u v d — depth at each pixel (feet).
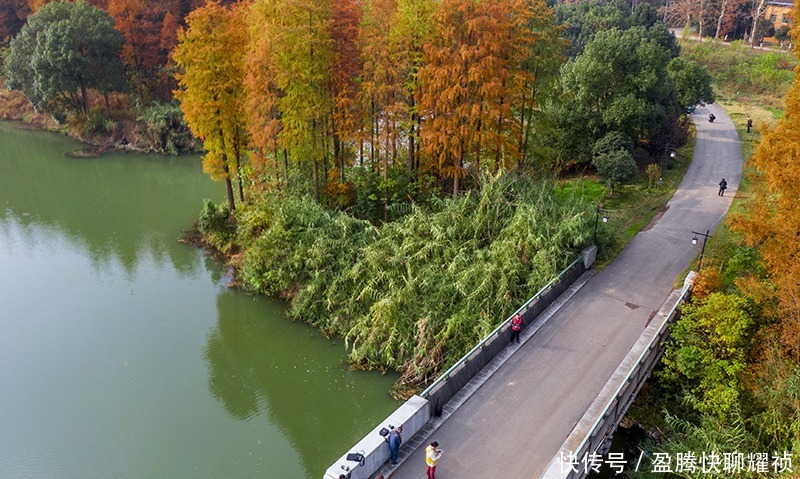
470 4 102.58
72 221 151.43
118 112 232.12
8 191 174.09
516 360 77.97
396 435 59.67
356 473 56.54
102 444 78.38
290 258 108.99
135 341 100.63
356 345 96.84
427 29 109.50
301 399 87.20
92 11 216.54
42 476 73.00
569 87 153.48
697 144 168.45
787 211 69.87
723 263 95.04
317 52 110.22
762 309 75.15
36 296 114.32
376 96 114.52
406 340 90.68
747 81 226.99
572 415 68.03
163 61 239.91
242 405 86.48
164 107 223.30
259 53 109.70
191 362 95.61
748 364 72.74
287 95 115.14
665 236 113.39
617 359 78.07
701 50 250.57
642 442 73.82
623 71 146.10
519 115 131.95
